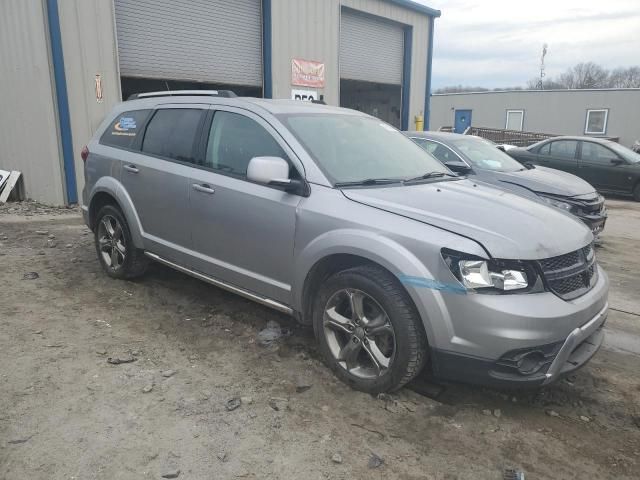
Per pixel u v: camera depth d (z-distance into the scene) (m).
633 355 4.29
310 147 3.89
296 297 3.75
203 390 3.44
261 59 13.20
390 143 4.56
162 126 4.91
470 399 3.48
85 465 2.70
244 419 3.15
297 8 13.60
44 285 5.26
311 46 14.19
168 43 11.20
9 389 3.35
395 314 3.21
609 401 3.56
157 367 3.71
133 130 5.20
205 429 3.04
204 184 4.27
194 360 3.84
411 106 18.69
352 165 3.96
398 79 18.12
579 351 3.36
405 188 3.81
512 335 2.92
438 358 3.14
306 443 2.96
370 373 3.46
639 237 9.05
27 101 9.56
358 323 3.44
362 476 2.72
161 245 4.79
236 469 2.72
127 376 3.57
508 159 8.47
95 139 5.63
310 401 3.36
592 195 7.60
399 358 3.23
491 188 4.25
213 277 4.41
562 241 3.28
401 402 3.37
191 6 11.50
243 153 4.14
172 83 13.30
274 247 3.83
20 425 3.00
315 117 4.31
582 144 13.92
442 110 37.03
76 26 9.30
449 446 2.99
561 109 32.88
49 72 9.06
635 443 3.10
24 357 3.77
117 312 4.66
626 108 31.03
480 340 2.98
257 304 4.91
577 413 3.40
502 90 34.56
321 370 3.74
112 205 5.35
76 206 9.70
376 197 3.52
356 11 15.58
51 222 8.34
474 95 35.53
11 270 5.70
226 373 3.68
